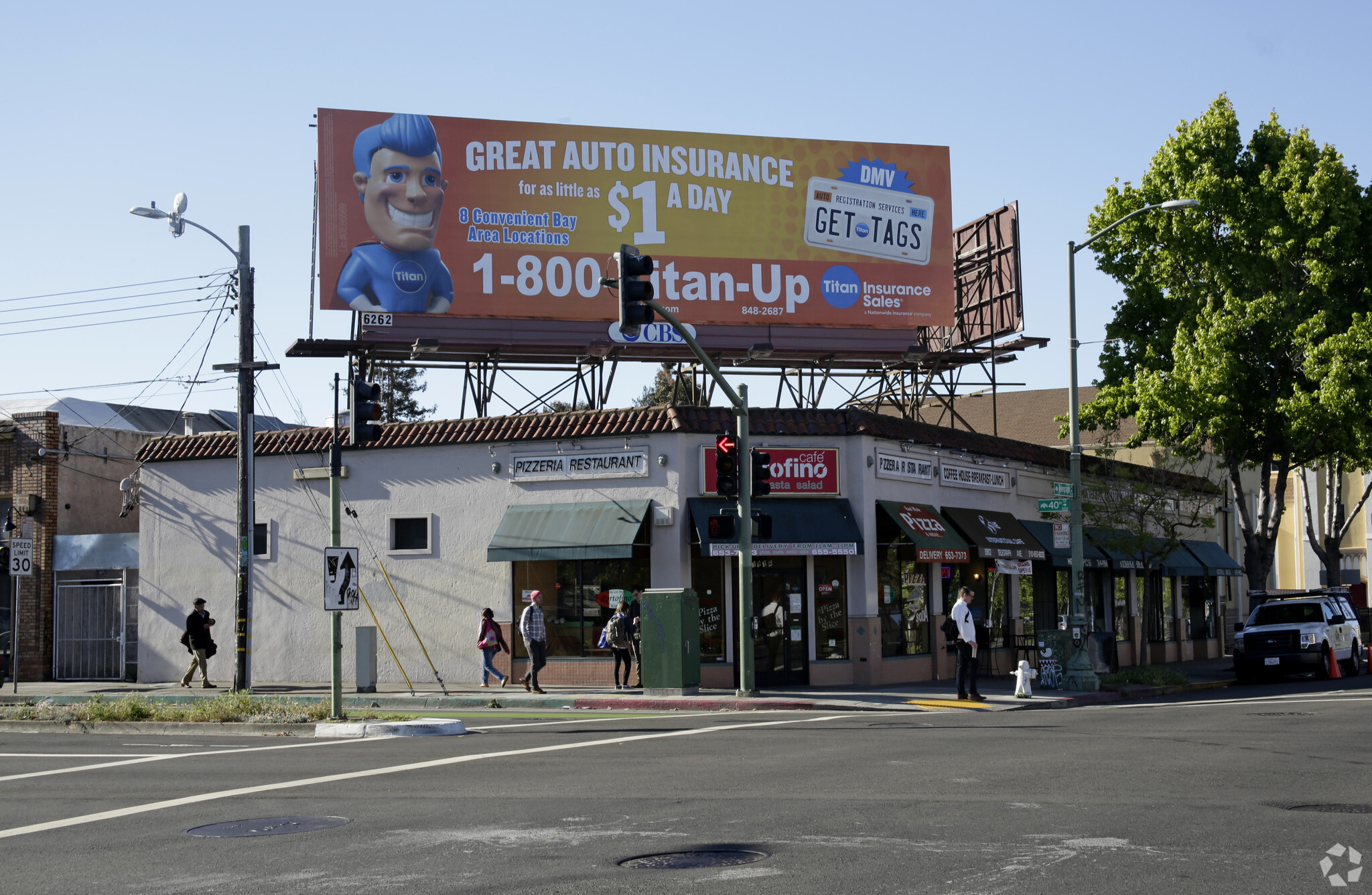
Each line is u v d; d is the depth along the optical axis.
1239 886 6.96
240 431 25.62
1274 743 14.18
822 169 35.38
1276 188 33.97
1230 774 11.45
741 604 23.19
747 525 23.23
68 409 36.03
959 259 38.09
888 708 21.62
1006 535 30.27
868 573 26.47
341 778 12.34
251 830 9.45
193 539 29.59
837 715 20.17
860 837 8.55
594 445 26.23
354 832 9.23
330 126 32.41
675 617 23.67
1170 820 9.03
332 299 31.95
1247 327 33.88
